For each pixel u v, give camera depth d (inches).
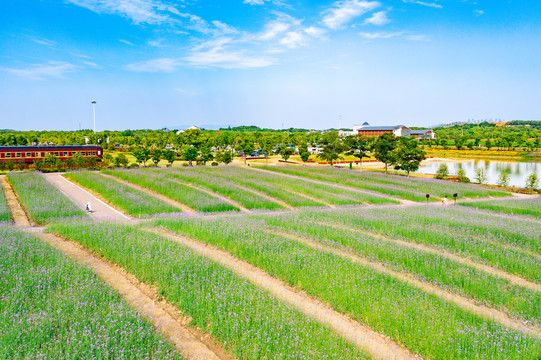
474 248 843.4
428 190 2039.9
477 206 1622.8
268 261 704.4
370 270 666.2
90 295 506.0
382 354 425.7
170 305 538.3
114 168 2689.5
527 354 414.9
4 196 1581.0
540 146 6141.7
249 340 420.2
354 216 1198.9
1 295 493.7
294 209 1503.4
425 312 496.7
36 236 858.8
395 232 995.9
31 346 377.4
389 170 3459.6
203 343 442.6
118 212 1378.0
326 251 795.4
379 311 504.7
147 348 390.0
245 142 4879.4
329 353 395.5
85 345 379.9
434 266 712.4
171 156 3228.3
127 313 452.8
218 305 493.4
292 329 433.4
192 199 1557.6
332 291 569.6
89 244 794.2
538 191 2228.1
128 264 663.8
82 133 5565.9
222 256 775.7
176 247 761.0
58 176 2313.0
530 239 929.5
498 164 4475.9
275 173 2635.3
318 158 4485.7
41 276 552.4
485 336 445.1
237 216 1211.2
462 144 6417.3
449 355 410.6
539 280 692.7
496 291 602.5
